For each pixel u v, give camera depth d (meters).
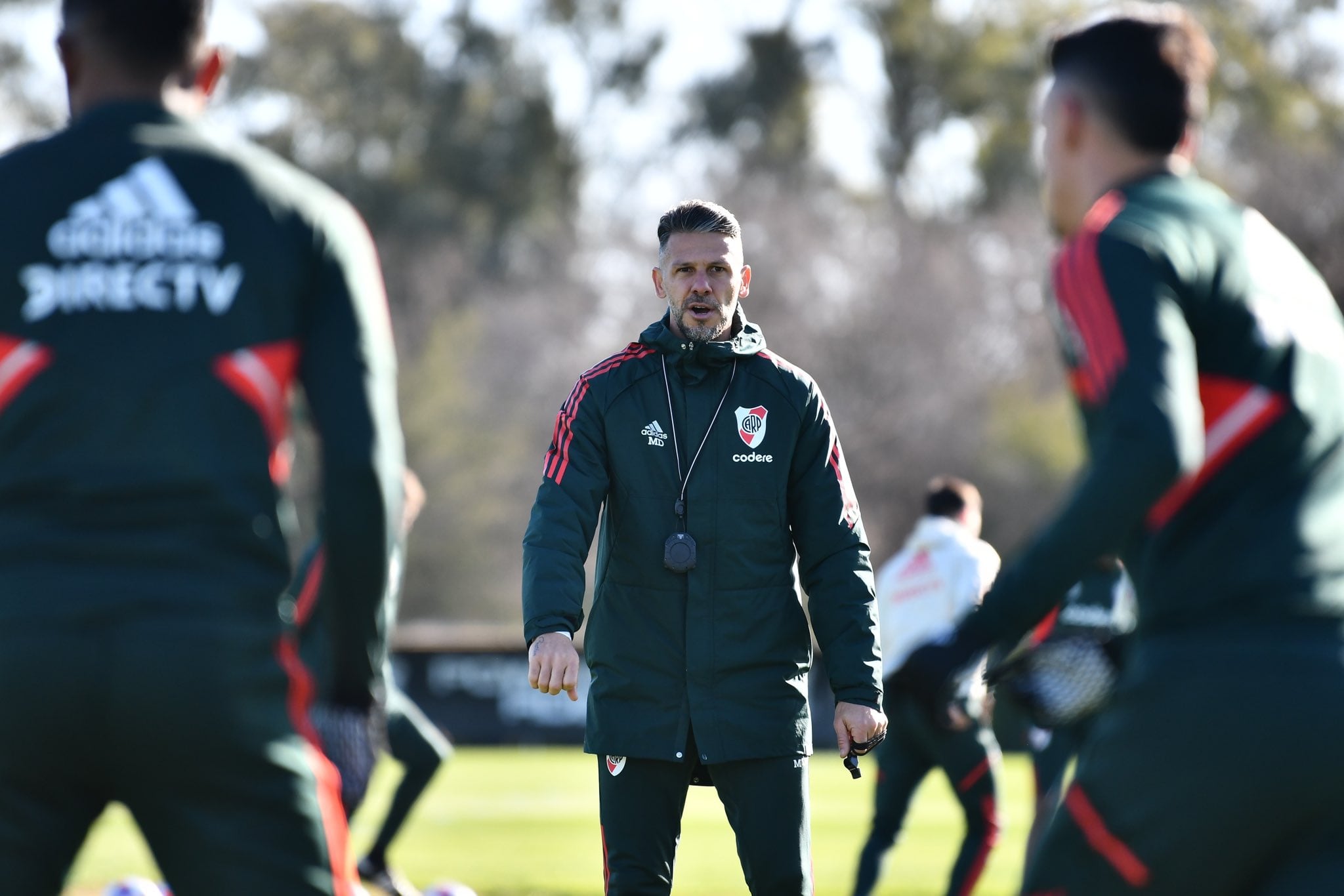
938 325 135.75
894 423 132.50
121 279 9.61
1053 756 25.48
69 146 9.92
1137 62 10.23
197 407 9.49
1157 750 9.35
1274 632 9.31
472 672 77.94
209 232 9.73
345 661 9.92
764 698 15.45
